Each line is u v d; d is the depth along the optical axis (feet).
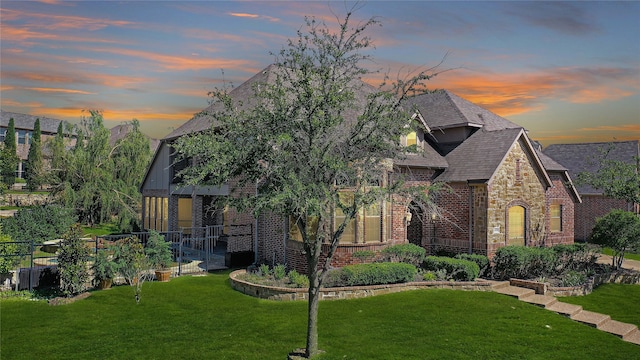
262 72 84.48
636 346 41.91
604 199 112.16
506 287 60.39
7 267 55.83
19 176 194.59
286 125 34.37
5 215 115.44
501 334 42.86
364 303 50.88
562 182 88.84
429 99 92.94
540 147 131.75
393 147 37.86
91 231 107.04
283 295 52.01
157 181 100.68
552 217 87.76
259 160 34.30
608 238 75.31
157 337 40.32
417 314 47.50
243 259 71.72
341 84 36.37
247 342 39.29
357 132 35.88
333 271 53.78
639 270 77.51
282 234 66.69
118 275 61.52
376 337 40.86
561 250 71.82
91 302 50.60
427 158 75.31
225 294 54.75
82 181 108.37
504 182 70.08
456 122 81.46
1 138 196.54
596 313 52.06
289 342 39.40
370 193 35.88
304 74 35.24
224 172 33.22
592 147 129.49
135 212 111.04
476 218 69.51
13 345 37.96
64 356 35.96
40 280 56.34
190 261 76.23
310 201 30.76
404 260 64.44
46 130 207.41
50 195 107.96
